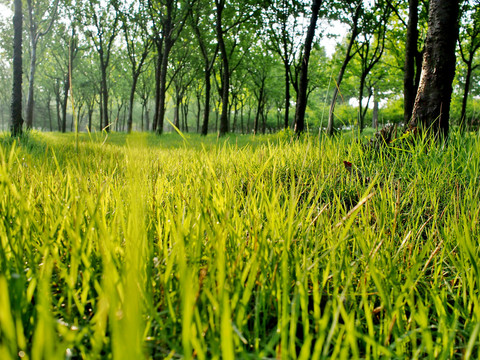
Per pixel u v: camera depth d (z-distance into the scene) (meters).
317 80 34.16
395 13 17.48
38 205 1.60
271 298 1.00
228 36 27.45
